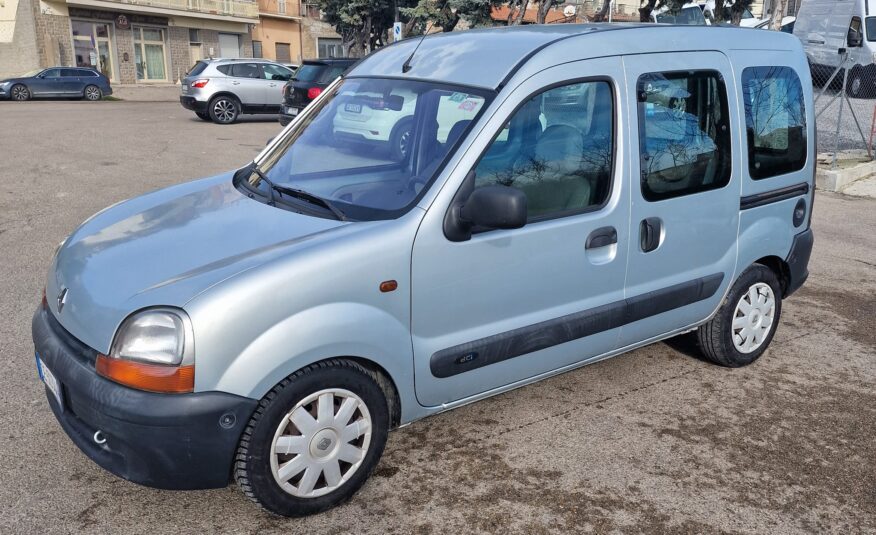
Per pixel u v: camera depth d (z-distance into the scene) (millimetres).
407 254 2984
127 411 2596
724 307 4336
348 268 2850
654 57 3746
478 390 3383
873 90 19047
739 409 4051
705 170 3973
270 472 2812
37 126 16469
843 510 3180
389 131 3484
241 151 13133
